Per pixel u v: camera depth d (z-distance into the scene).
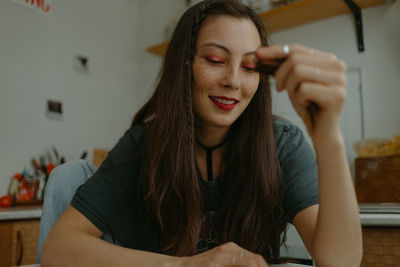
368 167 1.57
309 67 0.41
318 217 0.55
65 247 0.62
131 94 3.37
